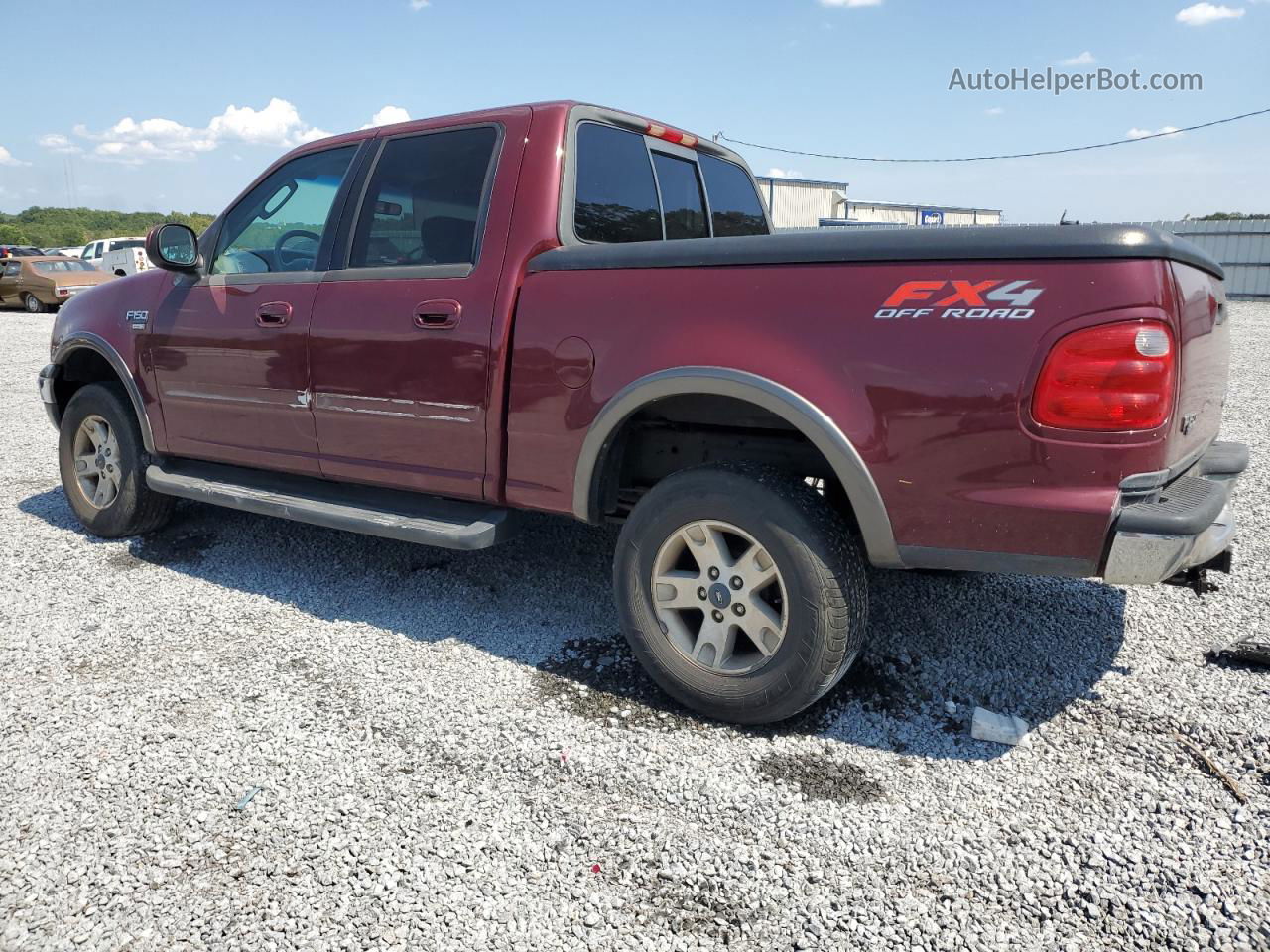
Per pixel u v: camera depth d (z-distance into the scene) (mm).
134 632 3627
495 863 2277
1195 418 2627
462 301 3285
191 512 5289
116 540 4809
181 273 4340
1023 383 2363
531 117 3365
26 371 11766
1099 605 3758
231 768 2682
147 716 2973
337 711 3002
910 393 2494
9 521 5207
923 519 2549
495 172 3355
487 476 3334
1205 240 24641
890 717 2947
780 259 2684
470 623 3705
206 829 2408
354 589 4070
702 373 2736
